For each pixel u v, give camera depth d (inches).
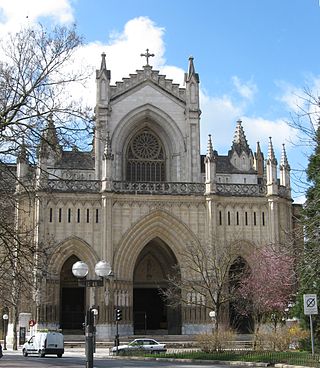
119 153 3068.4
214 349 1958.7
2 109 1315.2
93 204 2874.0
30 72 1326.3
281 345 1939.0
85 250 2834.6
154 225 2906.0
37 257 1718.8
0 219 1384.1
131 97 3125.0
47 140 1318.9
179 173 3105.3
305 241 1343.5
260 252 2684.5
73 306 3100.4
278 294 2481.5
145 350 2162.9
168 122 3137.3
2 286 1705.2
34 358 2003.0
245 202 2965.1
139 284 3243.1
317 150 1327.5
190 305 2839.6
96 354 2262.6
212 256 2738.7
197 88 3174.2
